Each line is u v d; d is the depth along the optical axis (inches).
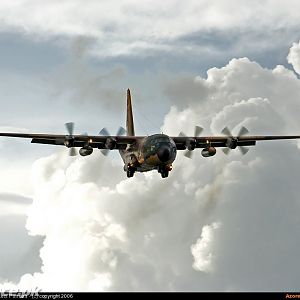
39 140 5068.9
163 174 5024.6
